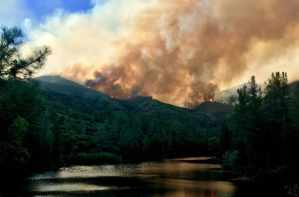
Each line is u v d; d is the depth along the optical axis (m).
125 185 49.31
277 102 54.12
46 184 49.91
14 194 39.59
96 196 39.03
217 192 42.62
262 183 51.81
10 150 47.84
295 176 45.84
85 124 167.75
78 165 95.81
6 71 18.22
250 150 58.03
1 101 17.36
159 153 145.88
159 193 41.75
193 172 71.81
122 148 132.88
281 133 51.91
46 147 77.06
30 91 18.55
